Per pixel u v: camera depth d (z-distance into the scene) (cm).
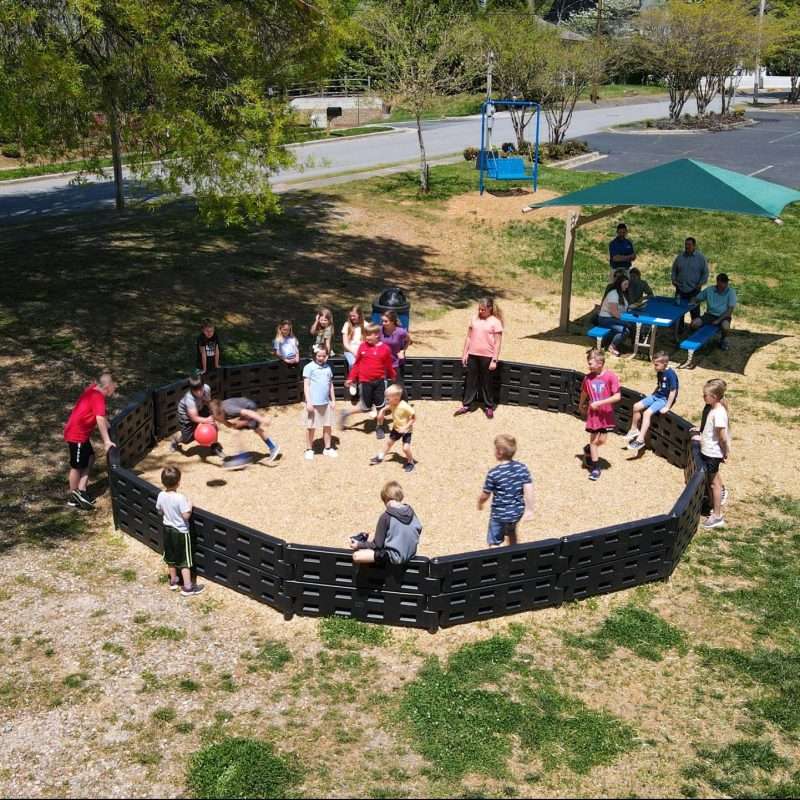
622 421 1321
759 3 5812
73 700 715
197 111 1574
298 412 1385
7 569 905
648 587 912
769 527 1041
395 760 661
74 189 3059
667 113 5619
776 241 2409
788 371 1595
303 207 2636
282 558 830
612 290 1662
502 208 2681
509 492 875
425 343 1698
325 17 1714
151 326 1603
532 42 3581
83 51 1511
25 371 1369
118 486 977
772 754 673
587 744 680
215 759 650
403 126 5044
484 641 812
